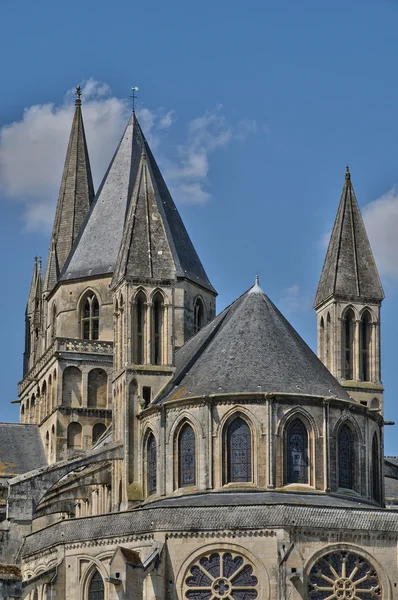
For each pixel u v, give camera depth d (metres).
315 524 121.69
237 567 121.56
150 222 147.25
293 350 137.50
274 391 132.12
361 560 122.38
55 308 186.62
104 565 126.19
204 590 121.94
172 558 122.94
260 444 130.88
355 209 155.75
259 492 129.62
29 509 142.62
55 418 176.38
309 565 121.00
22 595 127.38
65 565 128.50
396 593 122.19
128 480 139.12
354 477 134.00
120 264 146.50
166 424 135.25
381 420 139.25
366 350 151.38
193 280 177.62
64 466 143.88
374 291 152.25
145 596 121.00
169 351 142.75
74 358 178.12
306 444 132.12
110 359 179.12
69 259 186.00
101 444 161.12
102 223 186.50
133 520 125.38
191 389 135.25
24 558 134.25
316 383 134.75
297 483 131.00
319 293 154.00
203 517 122.94
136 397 141.12
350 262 153.00
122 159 190.88
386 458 157.25
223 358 136.38
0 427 182.50
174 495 133.12
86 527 128.12
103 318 181.12
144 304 143.88
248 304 141.00
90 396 178.25
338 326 150.75
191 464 133.25
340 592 121.31
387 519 123.12
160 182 187.50
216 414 132.38
